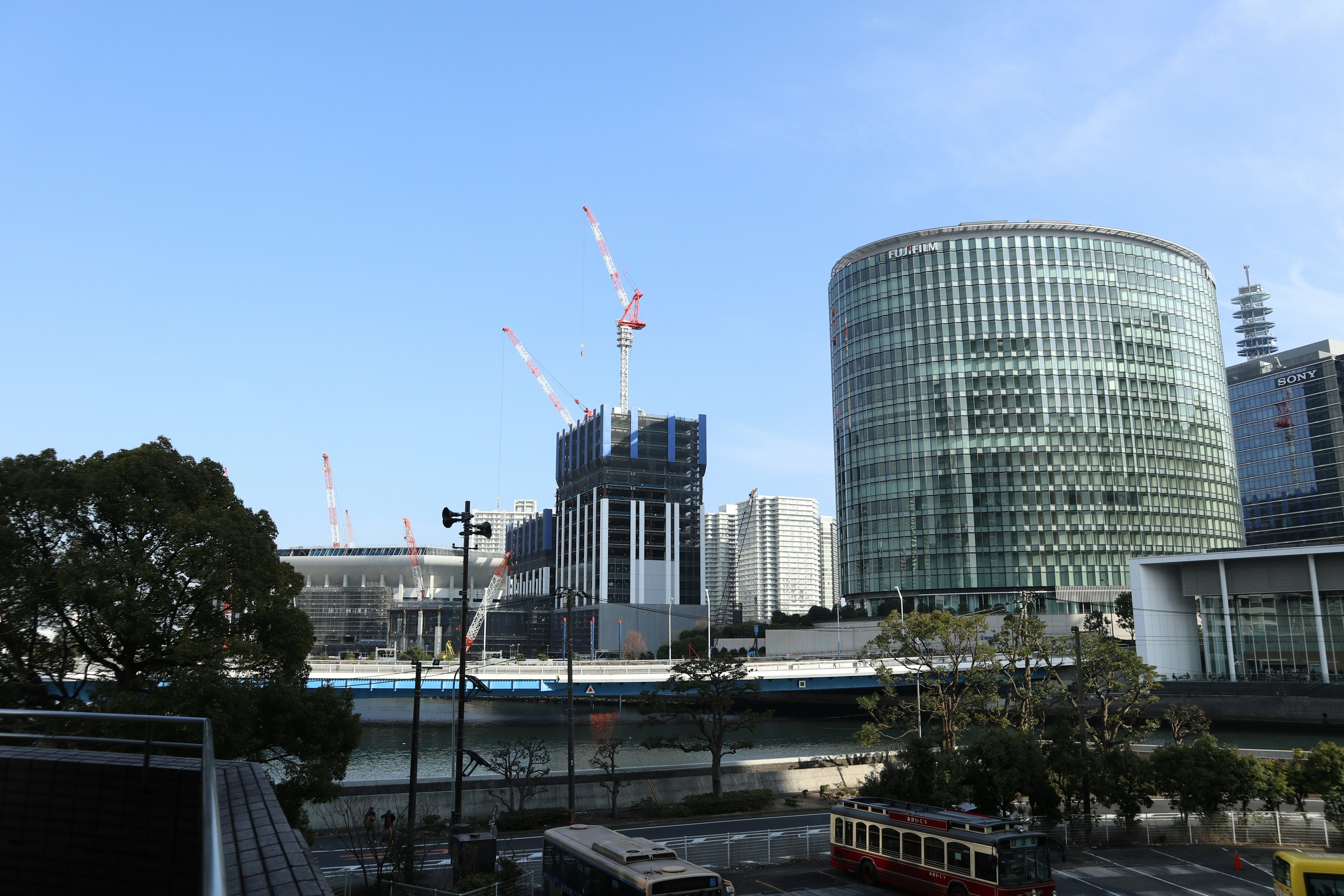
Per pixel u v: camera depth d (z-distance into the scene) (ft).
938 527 579.48
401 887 111.75
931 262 614.75
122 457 116.37
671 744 208.95
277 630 121.60
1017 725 225.97
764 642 574.15
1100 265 608.60
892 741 302.04
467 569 128.77
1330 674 343.05
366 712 434.71
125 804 41.73
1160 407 600.39
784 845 148.15
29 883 41.73
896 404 606.55
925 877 115.14
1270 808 159.63
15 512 109.91
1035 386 588.09
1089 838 155.84
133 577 106.52
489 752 282.97
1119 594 561.02
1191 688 353.51
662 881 83.61
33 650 109.50
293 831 40.81
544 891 108.27
